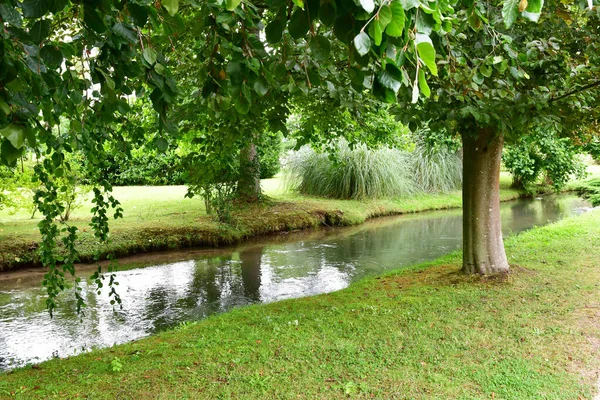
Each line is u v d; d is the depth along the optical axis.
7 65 1.42
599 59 3.99
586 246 7.63
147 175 14.37
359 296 5.86
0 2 1.27
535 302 5.13
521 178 18.22
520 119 4.44
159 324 5.99
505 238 9.13
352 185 15.34
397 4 0.97
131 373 3.78
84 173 9.55
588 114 5.12
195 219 11.23
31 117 1.57
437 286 5.96
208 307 6.63
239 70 1.70
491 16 3.90
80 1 1.40
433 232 12.01
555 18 4.12
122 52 1.94
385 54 1.14
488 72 3.30
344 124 7.48
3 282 7.55
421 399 3.25
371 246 10.50
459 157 17.58
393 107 4.15
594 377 3.48
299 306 5.62
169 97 1.96
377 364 3.80
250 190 13.03
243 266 8.85
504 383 3.43
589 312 4.77
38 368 4.09
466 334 4.34
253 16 1.82
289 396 3.33
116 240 9.31
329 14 1.13
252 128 5.57
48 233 4.55
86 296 7.04
